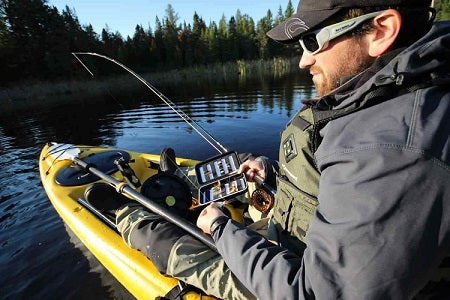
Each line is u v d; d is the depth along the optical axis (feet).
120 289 7.56
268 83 50.96
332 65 2.83
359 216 2.14
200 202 6.64
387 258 2.06
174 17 159.02
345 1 2.52
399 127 2.16
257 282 2.97
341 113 2.62
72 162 10.89
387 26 2.46
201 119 25.03
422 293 2.56
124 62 124.16
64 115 34.88
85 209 8.43
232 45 138.92
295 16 2.97
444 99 2.18
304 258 2.56
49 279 8.08
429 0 2.50
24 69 89.10
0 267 8.63
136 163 10.96
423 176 1.99
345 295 2.22
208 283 4.52
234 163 7.04
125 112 32.68
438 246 2.03
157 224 5.66
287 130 4.47
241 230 3.63
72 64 89.20
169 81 80.43
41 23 94.32
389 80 2.26
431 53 2.23
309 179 3.81
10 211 11.71
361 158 2.20
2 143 23.17
